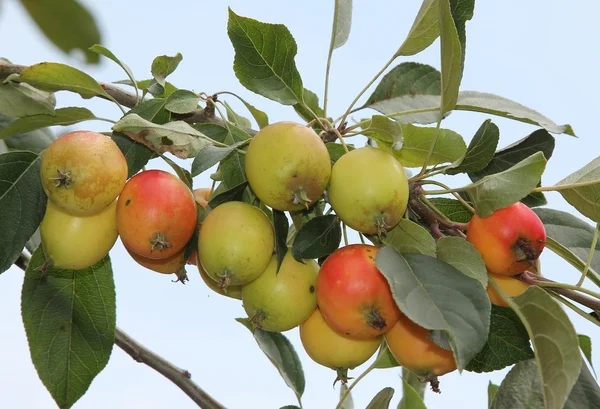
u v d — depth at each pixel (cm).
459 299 65
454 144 75
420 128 75
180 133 71
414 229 69
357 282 67
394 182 68
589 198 70
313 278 71
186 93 72
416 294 65
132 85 78
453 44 68
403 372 83
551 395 64
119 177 68
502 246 69
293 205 69
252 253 68
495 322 72
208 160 69
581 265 74
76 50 54
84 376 75
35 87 73
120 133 71
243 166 73
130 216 68
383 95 79
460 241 68
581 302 71
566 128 74
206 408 80
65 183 67
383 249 67
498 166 75
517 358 72
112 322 76
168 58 74
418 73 79
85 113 73
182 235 69
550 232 76
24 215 70
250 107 81
